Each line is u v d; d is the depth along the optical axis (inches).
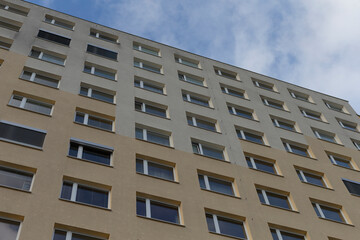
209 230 773.3
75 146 822.5
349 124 1455.5
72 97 951.6
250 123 1175.6
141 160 873.5
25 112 839.1
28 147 758.5
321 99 1540.4
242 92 1363.2
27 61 1010.1
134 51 1296.8
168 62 1325.0
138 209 751.7
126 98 1039.0
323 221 901.2
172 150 930.7
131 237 675.4
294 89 1523.1
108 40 1325.0
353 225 925.2
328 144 1240.2
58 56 1107.3
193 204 800.3
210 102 1207.6
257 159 1048.2
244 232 802.8
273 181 970.1
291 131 1226.6
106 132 890.7
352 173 1127.6
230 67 1473.9
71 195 716.0
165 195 794.8
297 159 1098.7
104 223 677.9
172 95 1146.0
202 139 1015.6
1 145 738.2
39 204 657.0
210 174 914.1
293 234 850.8
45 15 1273.4
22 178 705.6
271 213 861.2
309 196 967.6
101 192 749.3
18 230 614.9
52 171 729.6
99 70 1132.5
